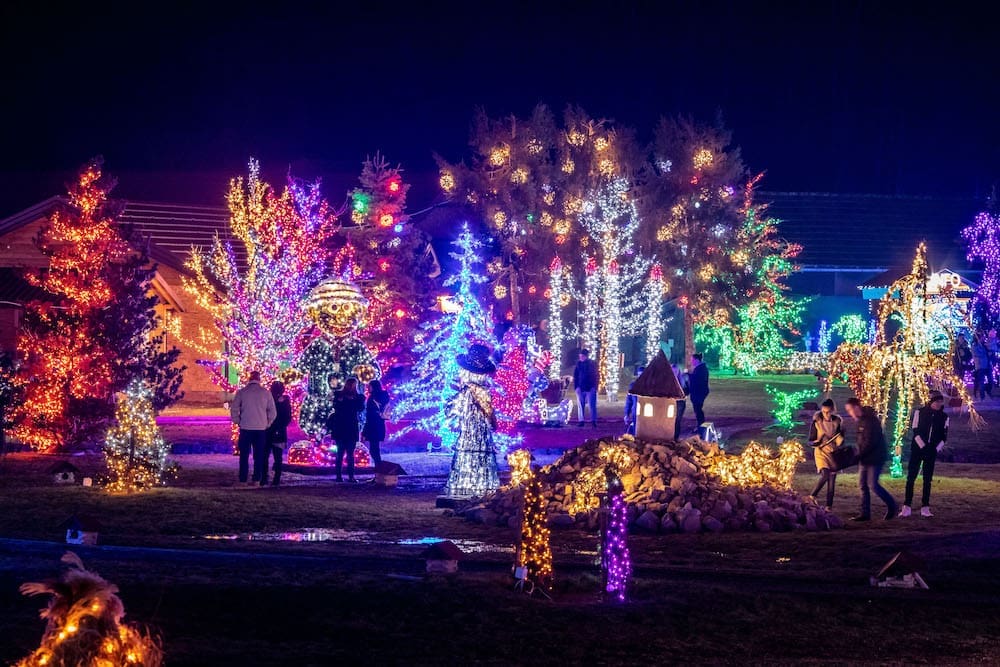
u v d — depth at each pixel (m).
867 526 18.41
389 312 43.16
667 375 20.05
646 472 18.78
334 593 10.76
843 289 64.25
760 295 56.62
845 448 20.02
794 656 9.84
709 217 56.22
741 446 29.59
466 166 57.72
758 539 16.69
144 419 20.19
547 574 11.67
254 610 10.05
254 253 37.44
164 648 8.65
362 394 25.16
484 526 18.05
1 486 20.88
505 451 29.17
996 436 30.73
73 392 28.94
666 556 15.15
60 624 6.15
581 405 35.22
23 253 43.31
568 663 9.20
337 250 45.75
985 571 13.48
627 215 54.94
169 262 45.12
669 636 10.17
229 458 28.23
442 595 10.95
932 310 26.38
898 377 25.52
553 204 55.50
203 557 13.27
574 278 54.94
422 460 28.52
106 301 29.81
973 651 10.30
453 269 55.75
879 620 11.14
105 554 13.37
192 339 45.44
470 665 8.92
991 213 62.56
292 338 35.91
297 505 18.94
